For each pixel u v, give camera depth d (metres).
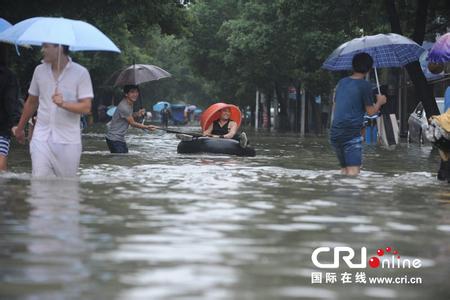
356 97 15.62
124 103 23.22
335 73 62.12
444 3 36.62
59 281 5.81
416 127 37.72
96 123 86.94
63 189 11.62
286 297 5.51
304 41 62.16
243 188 12.43
